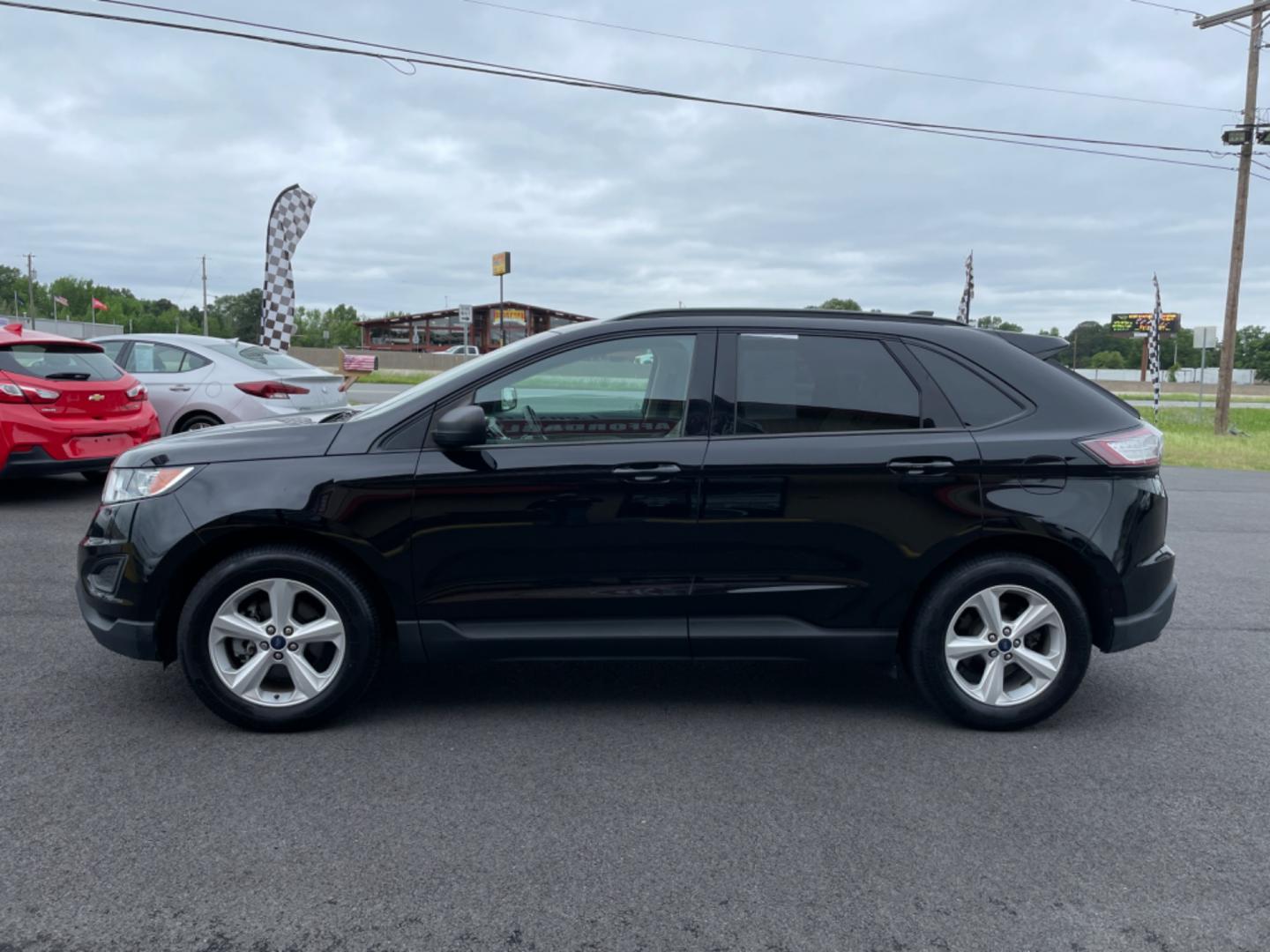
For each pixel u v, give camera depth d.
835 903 2.67
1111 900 2.71
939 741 3.86
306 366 10.76
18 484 9.83
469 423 3.65
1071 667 3.90
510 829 3.06
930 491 3.84
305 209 17.00
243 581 3.72
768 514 3.82
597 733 3.88
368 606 3.80
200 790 3.29
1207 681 4.67
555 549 3.81
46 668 4.49
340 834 3.00
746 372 3.93
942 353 3.98
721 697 4.34
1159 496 4.00
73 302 132.00
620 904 2.64
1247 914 2.65
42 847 2.88
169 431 9.70
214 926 2.51
